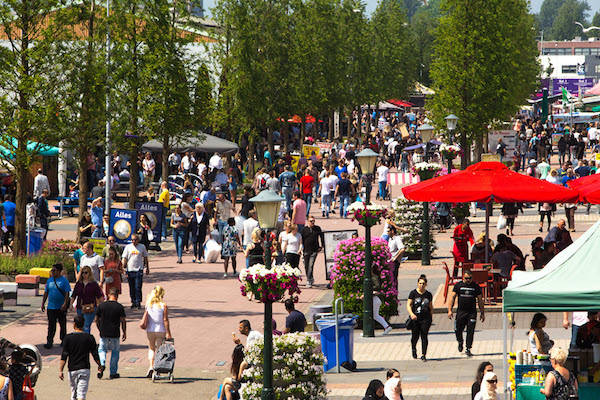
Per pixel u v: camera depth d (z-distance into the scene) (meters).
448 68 62.72
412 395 20.08
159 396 21.55
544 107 100.56
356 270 28.27
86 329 24.83
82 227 39.91
